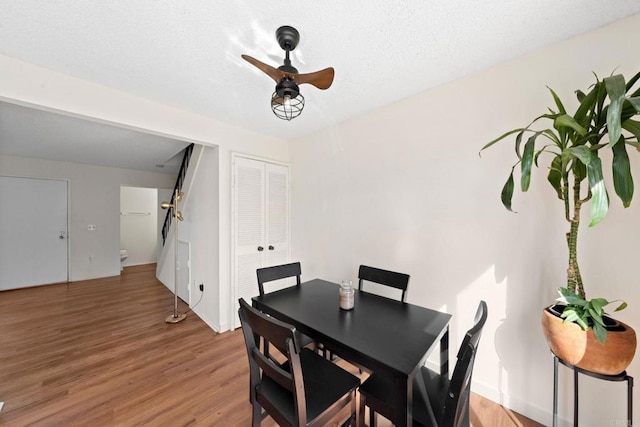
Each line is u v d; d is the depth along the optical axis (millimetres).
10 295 3949
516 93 1612
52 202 4562
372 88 1974
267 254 3043
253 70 1741
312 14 1244
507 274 1646
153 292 4105
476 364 1782
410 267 2113
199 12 1238
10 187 4199
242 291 2822
